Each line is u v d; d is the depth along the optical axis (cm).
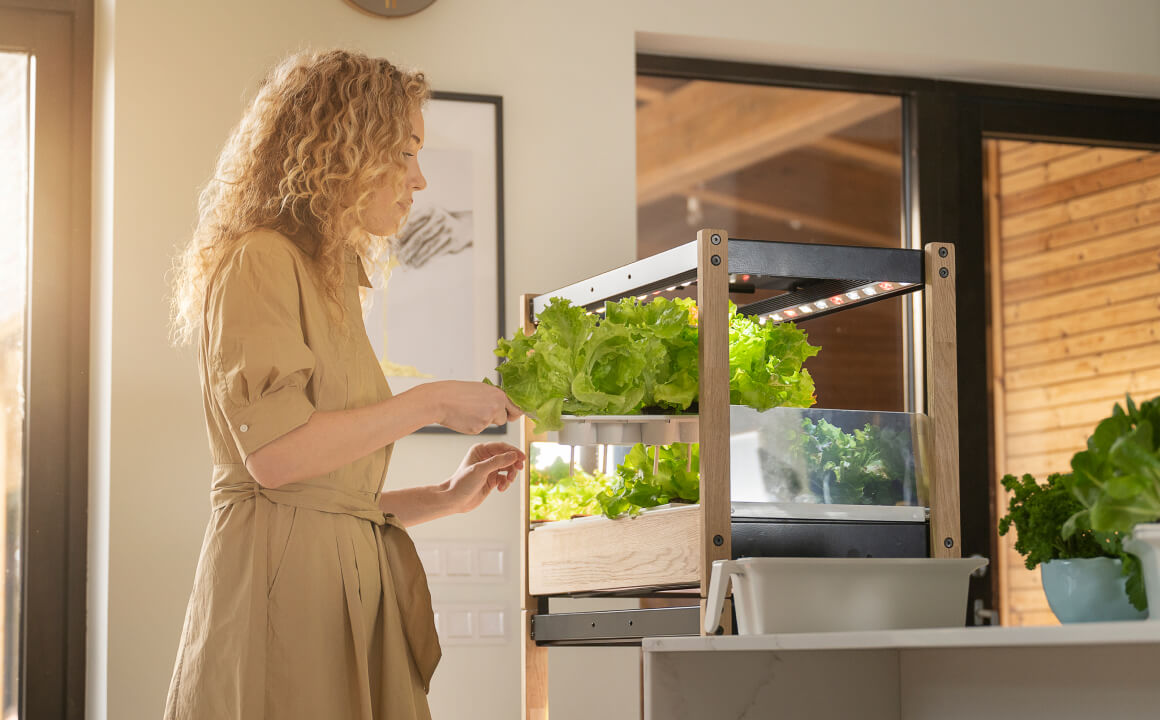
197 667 153
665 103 311
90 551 255
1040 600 318
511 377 169
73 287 262
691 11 290
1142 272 337
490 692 259
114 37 254
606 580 182
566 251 275
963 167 323
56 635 253
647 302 200
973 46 309
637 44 296
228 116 257
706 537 153
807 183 318
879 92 321
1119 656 123
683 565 162
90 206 265
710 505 154
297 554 155
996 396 323
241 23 260
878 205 321
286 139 169
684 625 170
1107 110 335
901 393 314
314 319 162
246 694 150
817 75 315
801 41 297
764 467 157
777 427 159
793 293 189
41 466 256
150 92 254
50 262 261
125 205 250
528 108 277
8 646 255
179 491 246
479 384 166
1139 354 334
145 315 249
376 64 174
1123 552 111
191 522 246
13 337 264
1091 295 333
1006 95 327
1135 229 338
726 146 315
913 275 167
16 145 267
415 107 177
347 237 170
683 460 179
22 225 266
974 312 319
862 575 125
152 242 251
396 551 170
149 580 242
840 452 161
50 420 258
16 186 267
